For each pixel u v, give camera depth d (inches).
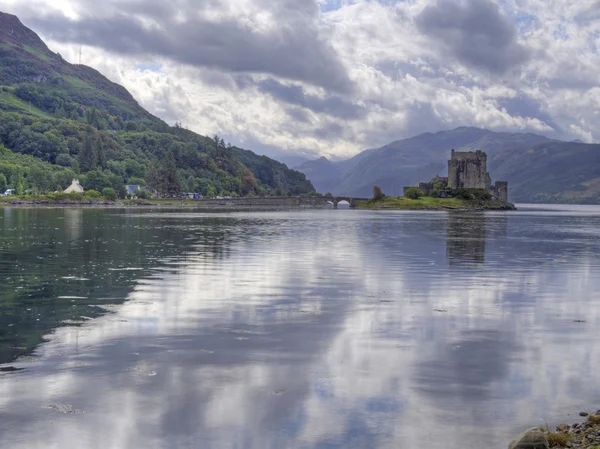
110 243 3216.0
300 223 6141.7
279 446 679.1
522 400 821.2
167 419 746.8
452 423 742.5
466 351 1060.5
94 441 687.1
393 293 1675.7
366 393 840.3
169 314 1352.1
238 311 1395.2
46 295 1585.9
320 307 1454.2
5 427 718.5
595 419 735.7
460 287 1802.4
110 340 1111.0
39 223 5108.3
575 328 1254.9
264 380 890.1
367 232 4643.2
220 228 4886.8
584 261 2603.3
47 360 978.1
